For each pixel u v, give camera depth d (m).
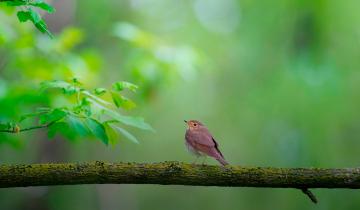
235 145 20.67
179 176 5.71
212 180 5.75
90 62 10.85
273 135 17.16
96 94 5.80
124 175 5.66
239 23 16.16
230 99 18.12
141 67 10.98
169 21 18.42
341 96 15.12
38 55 10.56
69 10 15.02
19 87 9.05
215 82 18.80
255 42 15.50
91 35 15.38
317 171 5.72
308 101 14.95
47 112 5.64
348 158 16.88
